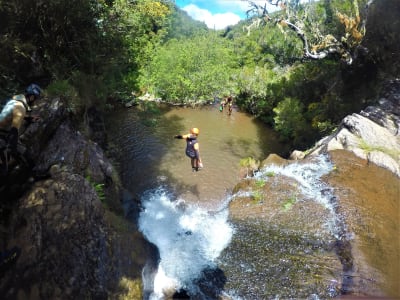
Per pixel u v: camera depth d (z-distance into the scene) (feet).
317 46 45.75
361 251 19.86
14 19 29.09
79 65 37.24
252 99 67.67
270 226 24.06
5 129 12.50
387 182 27.55
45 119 21.20
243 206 27.53
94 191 16.75
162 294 18.53
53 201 14.57
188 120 61.46
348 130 34.86
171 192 36.47
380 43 45.24
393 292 16.89
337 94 50.93
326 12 51.34
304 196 27.02
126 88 59.26
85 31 35.73
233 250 22.17
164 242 24.18
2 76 25.64
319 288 17.85
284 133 54.34
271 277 19.40
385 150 31.32
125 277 15.88
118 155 43.55
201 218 28.91
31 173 15.03
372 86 46.03
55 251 13.37
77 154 22.97
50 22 32.27
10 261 12.12
